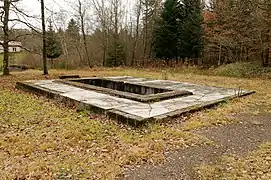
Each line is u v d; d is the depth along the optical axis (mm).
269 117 7047
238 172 3885
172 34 25875
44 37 16484
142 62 26609
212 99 8648
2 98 9242
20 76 15781
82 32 27031
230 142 5156
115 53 27375
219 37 20266
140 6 27953
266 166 4062
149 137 5301
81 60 26859
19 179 3699
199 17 24312
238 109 7781
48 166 4051
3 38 15859
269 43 16688
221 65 20906
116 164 4148
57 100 8938
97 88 10008
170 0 26047
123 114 6375
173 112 6723
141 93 11664
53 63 25219
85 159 4320
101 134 5512
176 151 4691
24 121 6473
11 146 4871
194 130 5859
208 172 3891
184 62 23219
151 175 3844
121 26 28734
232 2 19828
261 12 16594
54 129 5840
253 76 16438
